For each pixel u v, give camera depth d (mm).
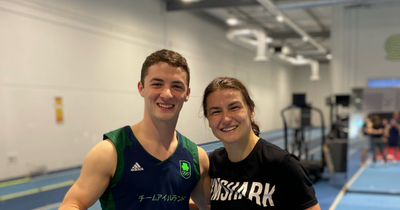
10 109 4719
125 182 1100
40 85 5094
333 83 6461
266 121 15836
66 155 5539
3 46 4582
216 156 1337
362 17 6184
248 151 1236
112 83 6363
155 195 1117
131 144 1135
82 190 1049
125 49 6703
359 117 6367
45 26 5137
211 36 10539
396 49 5930
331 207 4039
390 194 4605
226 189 1249
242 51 13195
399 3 5855
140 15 7141
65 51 5453
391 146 6582
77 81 5664
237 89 1205
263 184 1190
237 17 10750
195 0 7293
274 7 6387
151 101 1125
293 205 1169
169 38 8227
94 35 5977
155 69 1116
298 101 4660
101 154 1077
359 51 6234
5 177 4695
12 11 4672
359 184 5176
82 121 5770
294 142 5242
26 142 4941
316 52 15977
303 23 11516
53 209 3604
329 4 6016
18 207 3670
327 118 20312
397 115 6246
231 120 1182
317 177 5348
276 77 17688
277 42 14148
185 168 1211
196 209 1511
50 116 5270
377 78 6133
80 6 5695
